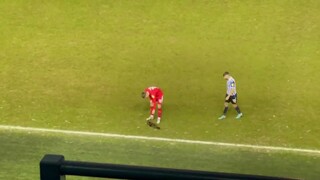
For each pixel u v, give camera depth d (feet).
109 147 160.15
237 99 195.83
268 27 240.73
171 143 164.25
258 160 154.81
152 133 170.71
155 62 220.64
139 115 183.21
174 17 247.70
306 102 194.18
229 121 179.93
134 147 160.86
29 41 232.94
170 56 224.33
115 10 252.21
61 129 172.35
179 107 189.67
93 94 198.59
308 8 252.21
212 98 196.44
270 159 155.74
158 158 153.99
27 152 154.81
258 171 148.25
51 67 216.95
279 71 214.28
